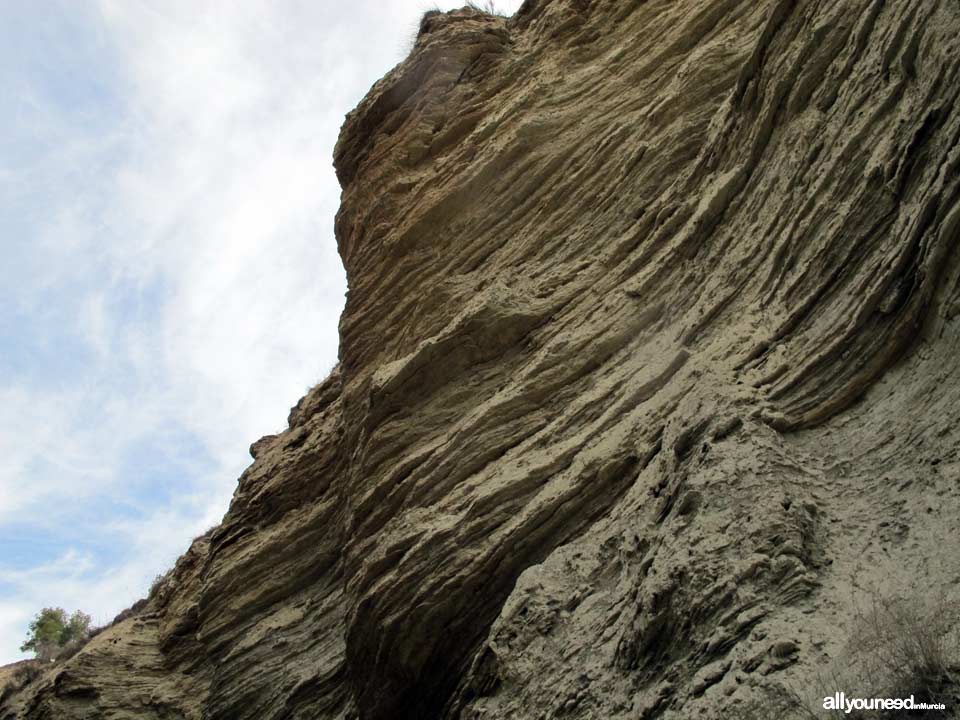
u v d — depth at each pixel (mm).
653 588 6555
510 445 9961
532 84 13984
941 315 6988
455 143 14727
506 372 10891
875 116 8094
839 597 5867
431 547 9383
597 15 14438
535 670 7336
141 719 17375
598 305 10555
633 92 12828
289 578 14898
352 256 15242
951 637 5129
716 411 7688
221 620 15023
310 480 15805
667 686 6082
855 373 7441
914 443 6691
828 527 6492
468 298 12305
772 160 9367
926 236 7066
